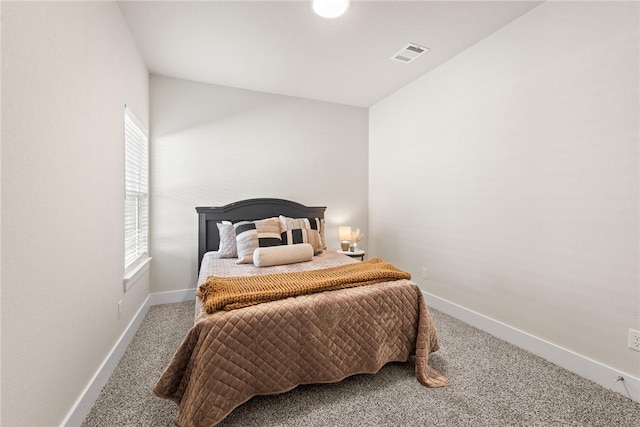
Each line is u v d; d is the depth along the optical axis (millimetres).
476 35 2359
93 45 1550
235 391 1362
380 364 1718
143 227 2869
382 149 3807
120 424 1365
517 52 2141
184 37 2373
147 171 2939
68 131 1272
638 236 1542
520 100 2125
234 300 1478
